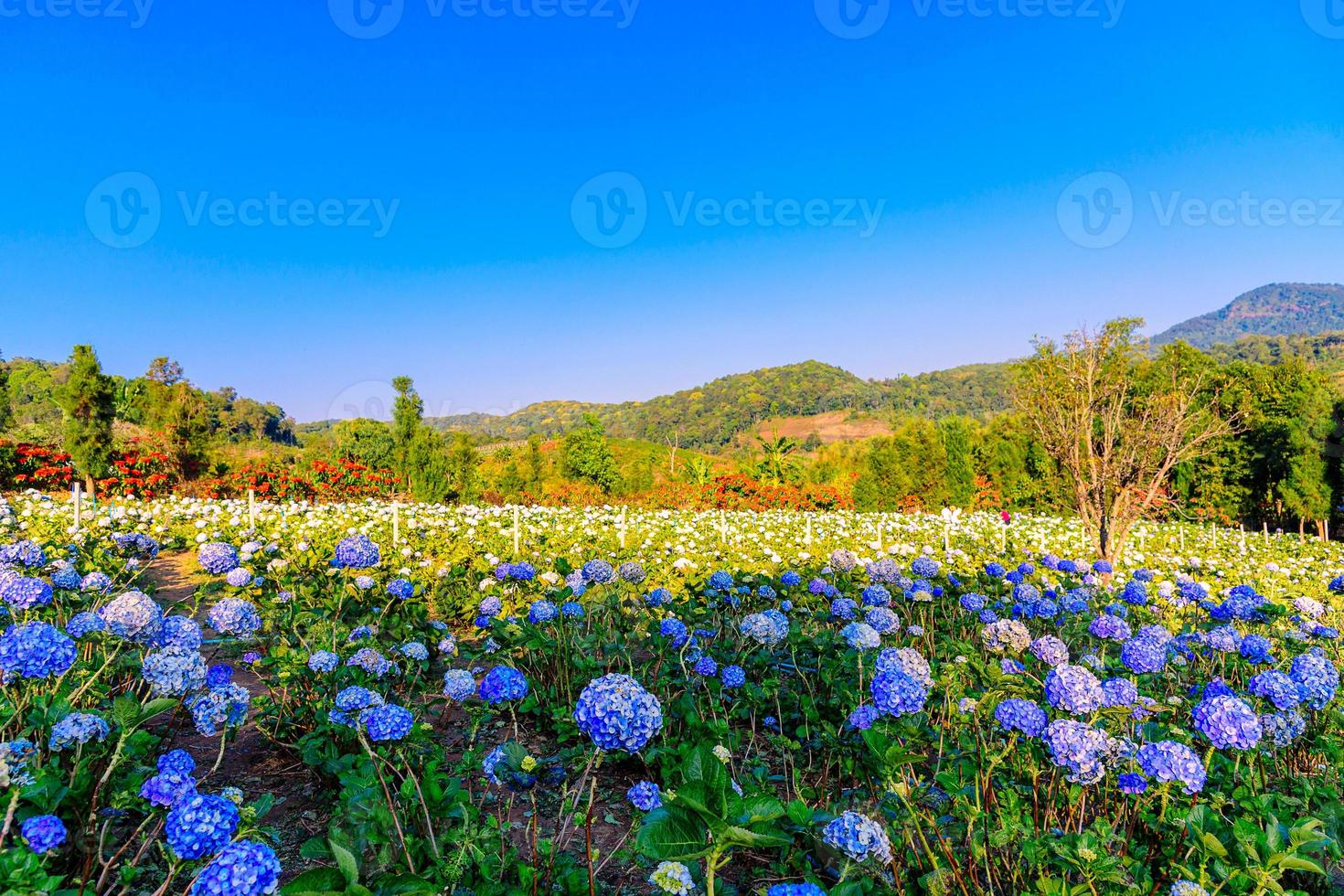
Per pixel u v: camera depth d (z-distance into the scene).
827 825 2.27
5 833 1.77
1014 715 2.60
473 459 23.34
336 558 4.78
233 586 4.52
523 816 3.10
